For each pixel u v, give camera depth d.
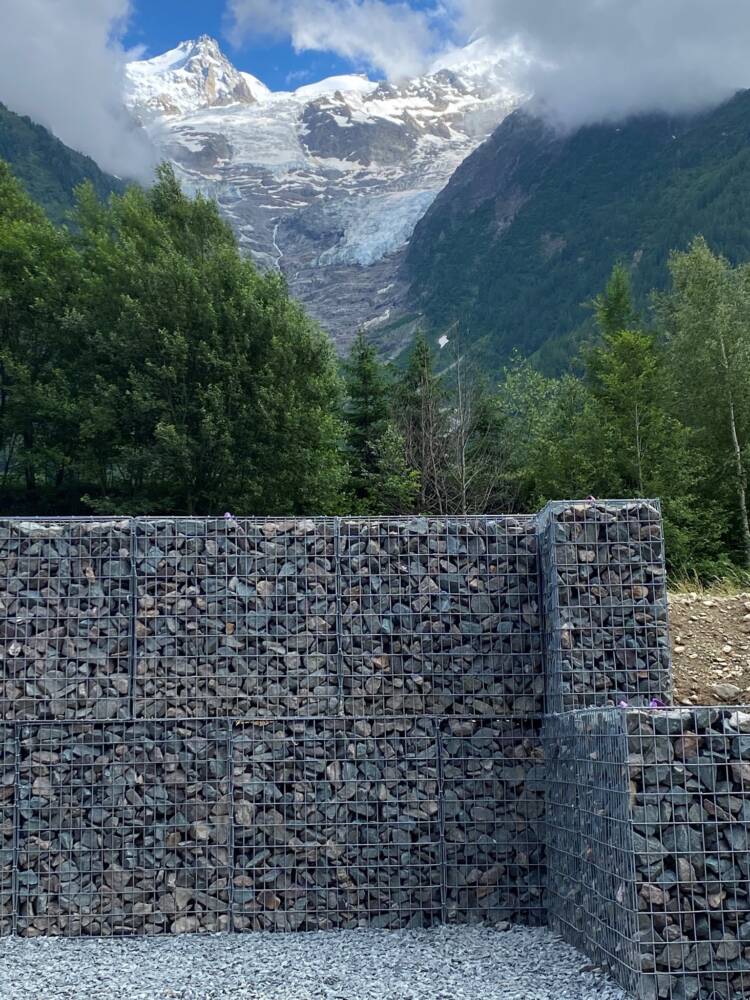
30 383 28.00
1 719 8.73
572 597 8.62
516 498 31.12
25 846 8.57
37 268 28.39
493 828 8.74
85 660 8.87
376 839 8.66
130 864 8.52
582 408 32.62
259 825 8.63
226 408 26.14
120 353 26.75
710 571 24.19
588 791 7.12
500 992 6.22
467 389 32.66
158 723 8.80
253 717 8.83
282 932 8.40
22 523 9.02
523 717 8.91
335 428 28.73
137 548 9.07
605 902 6.61
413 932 8.31
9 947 7.95
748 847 6.02
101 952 7.73
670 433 27.70
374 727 8.86
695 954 5.88
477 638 9.05
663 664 8.54
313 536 9.17
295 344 27.69
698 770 6.10
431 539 9.18
